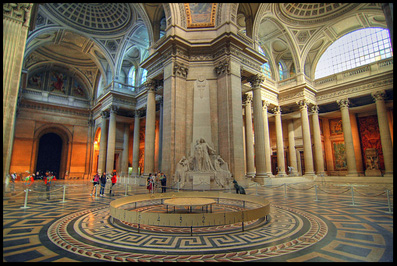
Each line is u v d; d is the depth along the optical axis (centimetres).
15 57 583
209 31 1454
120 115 2777
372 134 2331
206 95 1367
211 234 444
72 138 2978
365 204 760
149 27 1745
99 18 2270
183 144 1315
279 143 2262
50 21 2125
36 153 2738
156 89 1683
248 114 1845
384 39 2117
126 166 2772
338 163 2516
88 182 2216
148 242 394
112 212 516
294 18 2078
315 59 2488
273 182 1644
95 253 338
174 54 1377
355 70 2159
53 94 2908
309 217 566
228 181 1155
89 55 2656
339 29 2198
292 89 2239
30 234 434
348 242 377
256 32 1622
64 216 601
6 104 545
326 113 2511
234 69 1345
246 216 460
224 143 1266
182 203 572
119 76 2516
